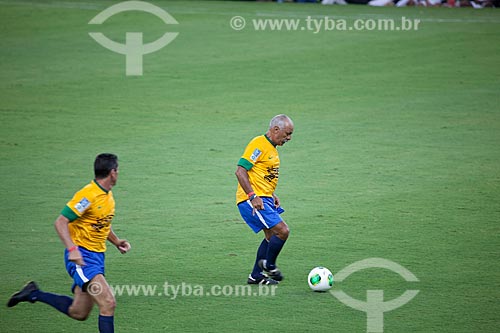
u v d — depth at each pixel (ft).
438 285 97.40
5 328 85.92
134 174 148.56
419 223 121.60
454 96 207.62
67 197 134.31
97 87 216.54
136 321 87.35
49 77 225.56
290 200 134.10
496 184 141.90
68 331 85.51
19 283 98.78
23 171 148.87
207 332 84.23
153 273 102.37
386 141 171.63
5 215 125.18
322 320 87.51
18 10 309.63
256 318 88.17
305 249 110.73
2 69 233.14
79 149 163.94
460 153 162.40
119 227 120.57
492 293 94.79
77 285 80.64
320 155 161.99
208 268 104.27
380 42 268.41
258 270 98.84
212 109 197.06
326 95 210.59
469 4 334.24
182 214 127.13
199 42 268.41
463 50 256.11
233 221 124.16
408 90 214.48
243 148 166.20
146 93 211.41
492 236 115.44
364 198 134.82
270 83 222.48
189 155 161.17
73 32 278.26
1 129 177.68
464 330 84.58
